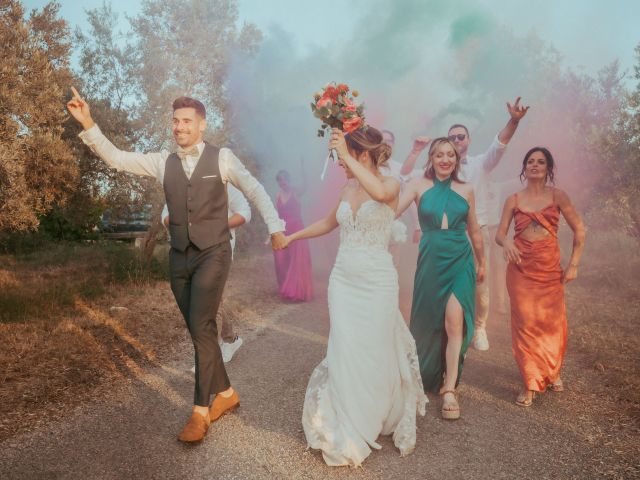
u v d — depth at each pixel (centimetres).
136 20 933
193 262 334
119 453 301
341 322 315
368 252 319
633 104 725
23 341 502
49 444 310
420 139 550
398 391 323
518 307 387
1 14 645
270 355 495
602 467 283
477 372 444
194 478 276
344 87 321
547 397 385
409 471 284
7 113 617
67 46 719
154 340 537
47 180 681
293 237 353
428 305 391
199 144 335
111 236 1538
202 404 324
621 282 755
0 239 1141
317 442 297
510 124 525
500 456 299
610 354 468
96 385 409
